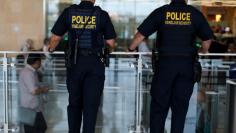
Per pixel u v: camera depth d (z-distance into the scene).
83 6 2.99
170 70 2.95
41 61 4.71
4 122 4.08
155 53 3.03
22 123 4.14
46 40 9.07
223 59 5.50
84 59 3.00
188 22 2.94
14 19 11.31
